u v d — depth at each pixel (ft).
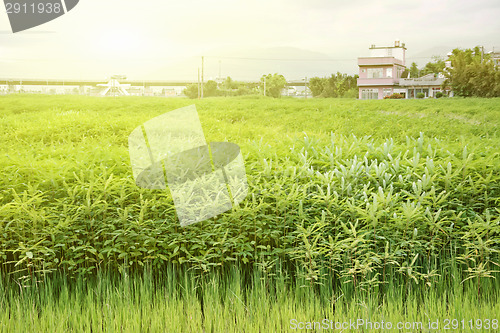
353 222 16.74
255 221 16.44
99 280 15.51
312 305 14.39
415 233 15.26
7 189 17.69
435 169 18.39
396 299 15.43
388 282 15.43
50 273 16.61
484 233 15.55
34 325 13.44
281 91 318.86
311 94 342.03
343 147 22.07
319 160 20.18
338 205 16.78
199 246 15.78
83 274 16.06
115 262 16.66
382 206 15.83
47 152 25.25
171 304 14.75
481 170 18.78
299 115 87.35
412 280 16.08
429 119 72.28
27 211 15.02
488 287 15.98
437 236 16.31
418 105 120.16
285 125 73.10
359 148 22.06
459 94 200.23
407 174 18.54
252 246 17.25
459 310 14.02
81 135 54.60
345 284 15.65
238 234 16.66
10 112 104.01
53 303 14.85
